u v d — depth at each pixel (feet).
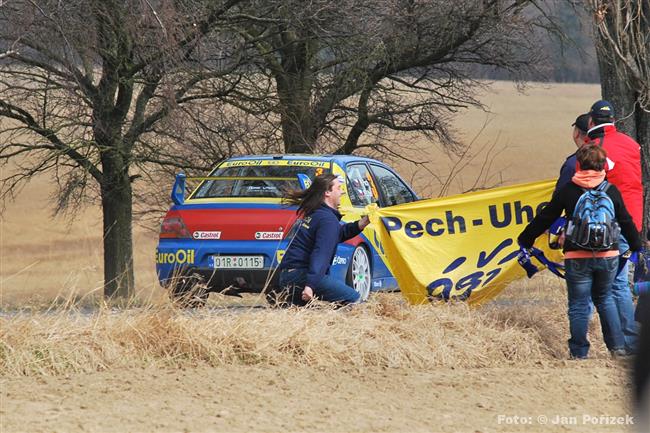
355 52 252.21
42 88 243.19
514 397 89.51
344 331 107.76
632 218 112.06
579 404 87.56
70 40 213.25
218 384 92.07
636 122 160.25
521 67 279.08
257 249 141.79
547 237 127.65
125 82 239.91
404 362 105.60
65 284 117.80
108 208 276.62
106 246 277.03
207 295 146.30
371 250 153.69
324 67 265.75
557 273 120.98
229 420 79.20
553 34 268.62
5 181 266.36
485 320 120.57
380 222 128.47
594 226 107.34
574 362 107.96
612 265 109.19
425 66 271.08
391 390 91.35
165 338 105.40
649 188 159.53
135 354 103.30
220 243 143.43
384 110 275.18
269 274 141.18
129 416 79.82
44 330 103.45
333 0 236.43
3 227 480.64
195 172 257.34
